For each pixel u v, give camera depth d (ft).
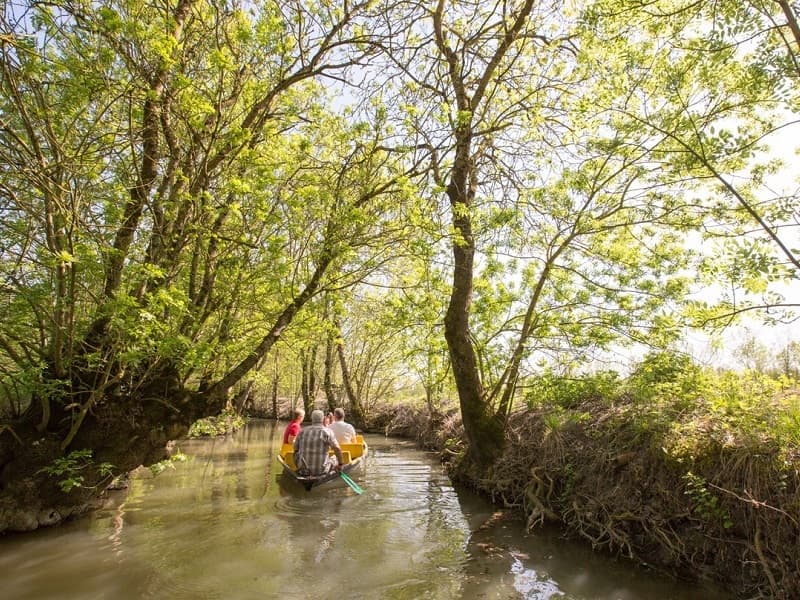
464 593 17.29
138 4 20.70
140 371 24.93
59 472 21.09
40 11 17.74
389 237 29.99
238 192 23.99
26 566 19.08
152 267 20.81
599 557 20.59
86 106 20.34
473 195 36.11
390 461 46.01
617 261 30.17
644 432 22.09
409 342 46.91
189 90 22.21
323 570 19.19
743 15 16.90
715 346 24.06
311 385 87.45
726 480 17.34
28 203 20.33
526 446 28.89
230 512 26.99
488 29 33.88
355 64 29.78
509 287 35.78
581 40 25.66
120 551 20.77
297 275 31.40
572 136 31.53
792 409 17.33
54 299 21.77
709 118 21.30
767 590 15.43
